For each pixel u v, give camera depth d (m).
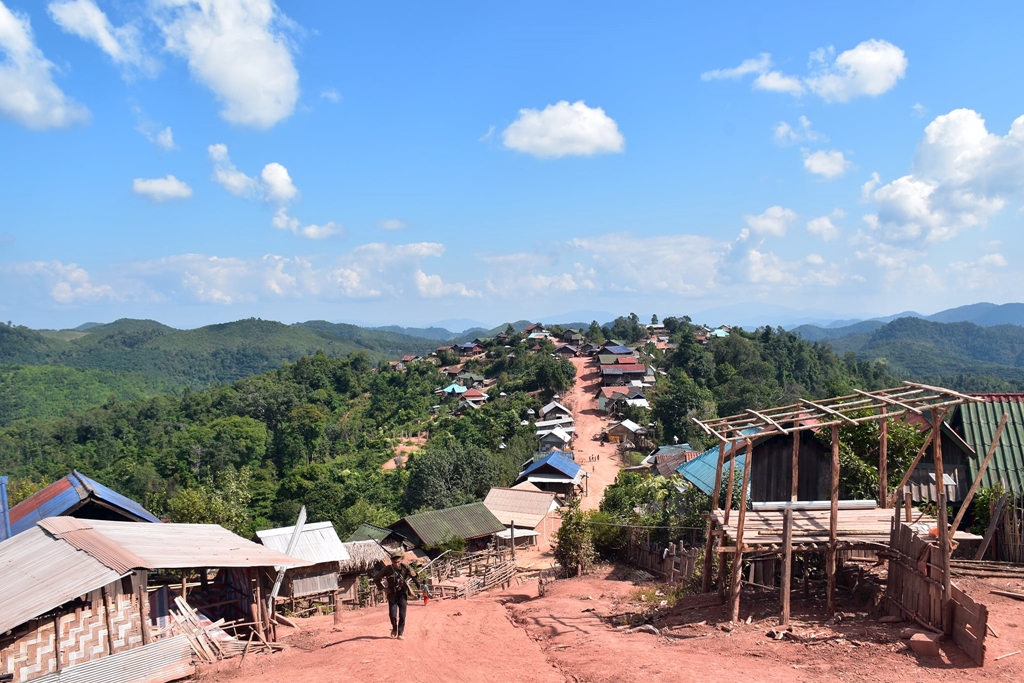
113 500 21.27
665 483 30.73
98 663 10.30
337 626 15.96
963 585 12.54
